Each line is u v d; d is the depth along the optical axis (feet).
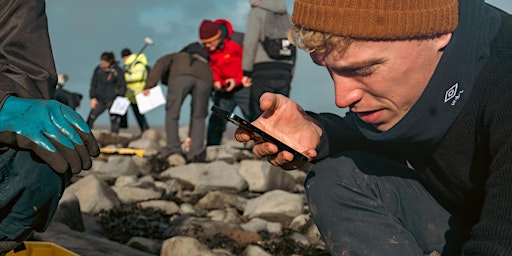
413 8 5.73
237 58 32.37
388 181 7.97
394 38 5.82
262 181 24.44
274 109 7.83
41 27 7.59
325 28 5.86
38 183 6.64
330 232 7.80
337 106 6.30
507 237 5.34
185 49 31.58
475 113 6.30
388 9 5.71
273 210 19.01
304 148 7.86
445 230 7.82
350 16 5.76
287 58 28.48
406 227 8.05
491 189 5.75
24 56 7.36
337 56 6.00
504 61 6.16
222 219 19.25
